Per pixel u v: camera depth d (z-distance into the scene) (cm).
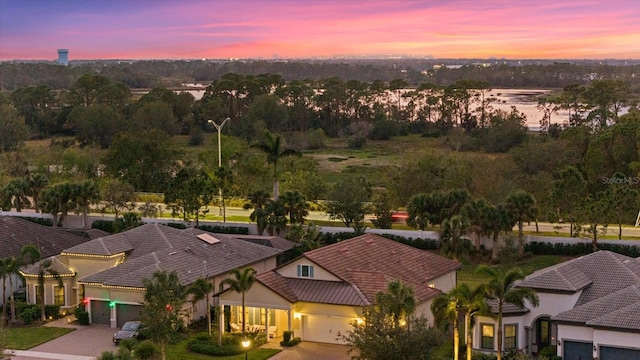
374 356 4619
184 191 9325
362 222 9138
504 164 11312
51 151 14225
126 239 7394
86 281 6456
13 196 10681
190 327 6203
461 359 5244
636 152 11306
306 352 5647
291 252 7944
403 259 6662
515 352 5334
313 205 10562
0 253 7319
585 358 5203
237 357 5531
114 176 12069
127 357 4484
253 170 11556
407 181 10525
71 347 5803
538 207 8944
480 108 19988
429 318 5928
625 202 8212
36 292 6800
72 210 9900
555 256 8112
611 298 5341
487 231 7956
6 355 5100
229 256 7156
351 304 5738
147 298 5266
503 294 4816
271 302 5909
